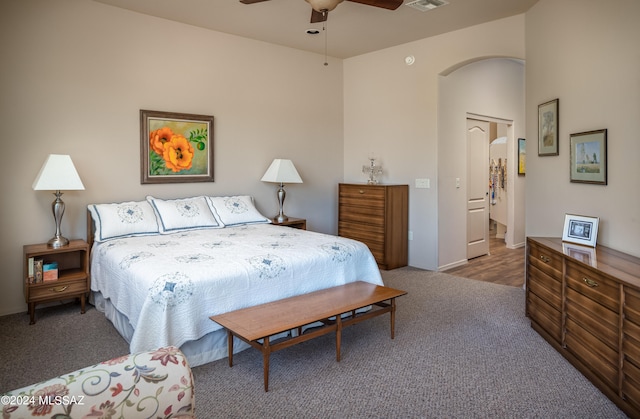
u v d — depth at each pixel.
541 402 2.24
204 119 4.68
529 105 4.04
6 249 3.61
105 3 3.96
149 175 4.33
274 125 5.34
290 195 5.56
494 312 3.69
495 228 8.16
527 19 4.08
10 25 3.52
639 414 2.01
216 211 4.56
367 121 5.80
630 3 2.63
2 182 3.55
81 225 3.96
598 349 2.35
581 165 3.19
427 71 5.07
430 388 2.40
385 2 3.11
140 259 2.98
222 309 2.69
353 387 2.41
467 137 5.74
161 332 2.45
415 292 4.29
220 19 4.38
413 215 5.40
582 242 3.05
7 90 3.53
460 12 4.14
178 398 1.20
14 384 2.43
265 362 2.34
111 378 1.14
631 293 2.03
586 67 3.11
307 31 4.76
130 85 4.17
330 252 3.32
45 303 3.82
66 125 3.83
